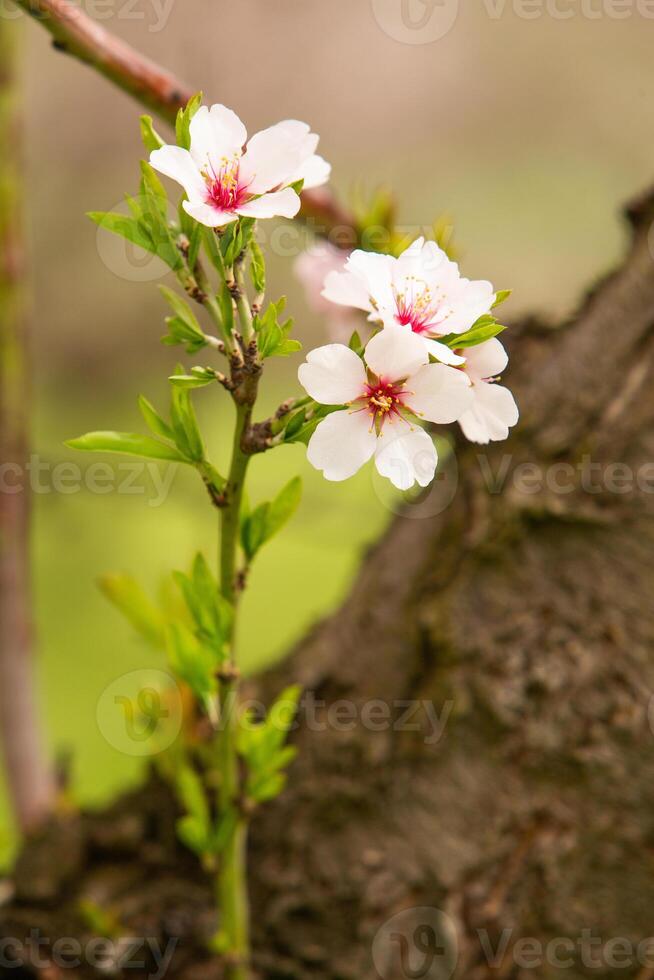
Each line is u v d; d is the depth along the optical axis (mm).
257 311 806
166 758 936
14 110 979
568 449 932
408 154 2637
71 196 2375
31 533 1023
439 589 948
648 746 917
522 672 928
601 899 924
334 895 932
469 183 2455
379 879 932
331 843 938
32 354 1005
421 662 948
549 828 926
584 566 927
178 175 794
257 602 1768
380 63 2621
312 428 811
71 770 1093
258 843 945
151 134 807
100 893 948
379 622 959
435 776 935
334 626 970
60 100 2396
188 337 809
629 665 920
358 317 946
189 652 848
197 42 1581
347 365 798
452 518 955
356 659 959
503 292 804
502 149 2600
